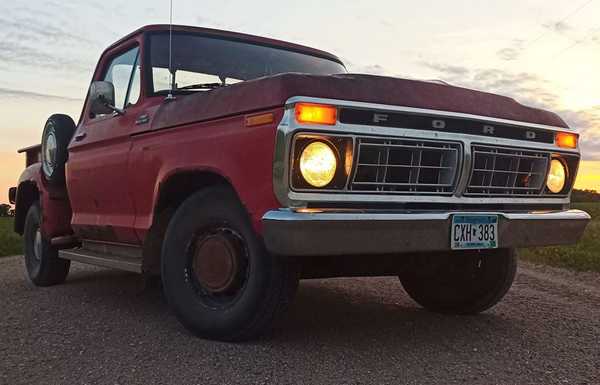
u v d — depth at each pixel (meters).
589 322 4.52
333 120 3.17
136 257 4.70
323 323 4.30
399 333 4.04
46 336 3.98
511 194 3.82
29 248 6.62
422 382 3.04
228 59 4.90
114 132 4.75
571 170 4.11
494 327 4.29
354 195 3.26
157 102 4.46
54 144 5.88
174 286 3.84
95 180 5.04
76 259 5.27
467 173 3.56
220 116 3.55
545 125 3.96
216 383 3.00
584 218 4.05
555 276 7.51
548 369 3.30
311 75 3.27
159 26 4.88
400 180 3.40
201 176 3.92
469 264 4.46
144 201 4.37
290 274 3.42
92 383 3.03
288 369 3.20
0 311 4.87
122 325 4.26
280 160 3.12
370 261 4.01
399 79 3.51
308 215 3.07
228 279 3.55
